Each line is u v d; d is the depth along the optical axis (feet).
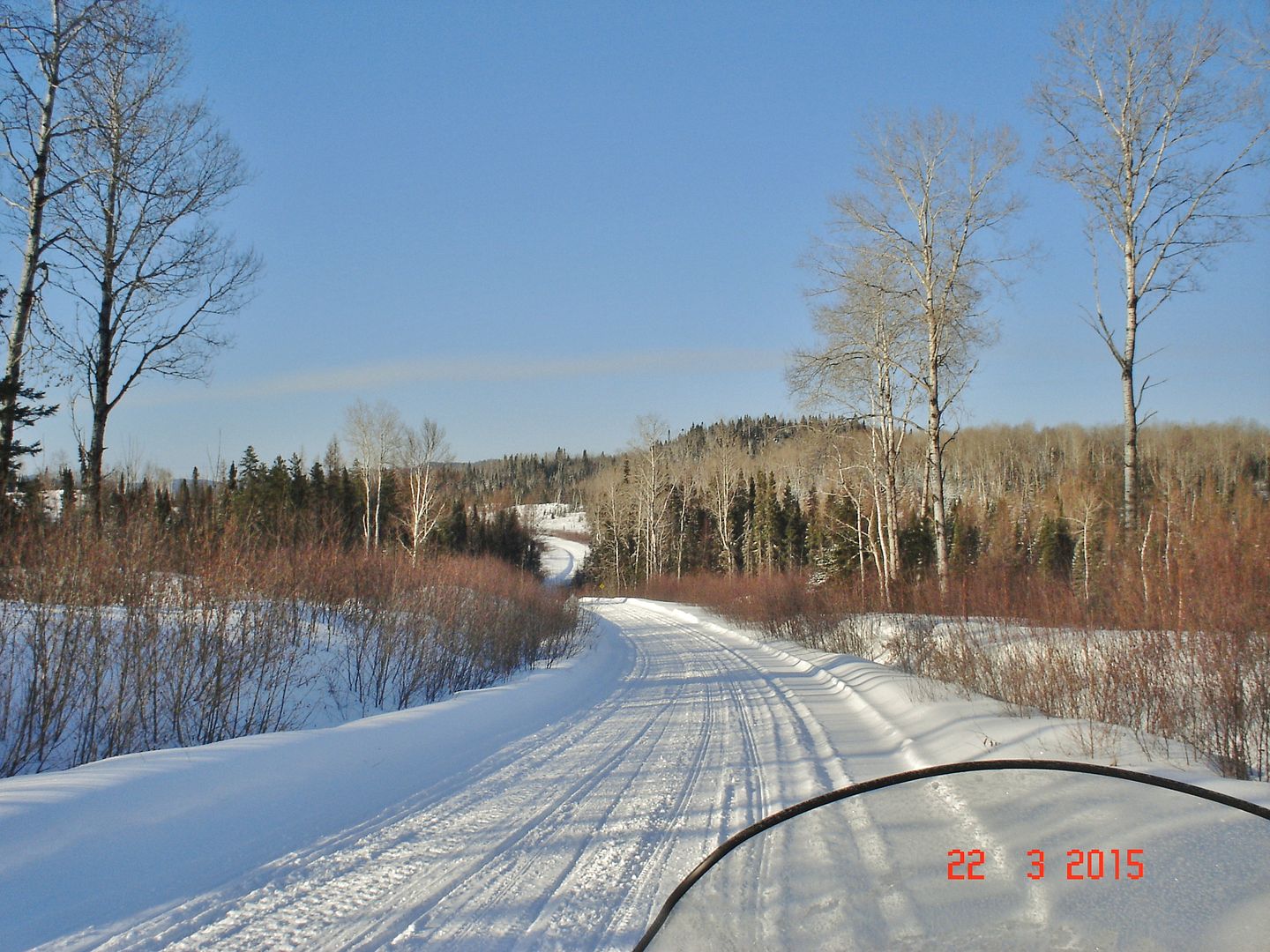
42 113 47.91
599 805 22.39
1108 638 33.12
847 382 81.51
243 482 152.15
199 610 33.32
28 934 13.08
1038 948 7.76
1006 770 11.44
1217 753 23.84
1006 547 124.47
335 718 36.32
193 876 16.08
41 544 31.27
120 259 53.88
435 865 17.26
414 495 162.20
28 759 24.26
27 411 44.62
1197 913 7.98
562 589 127.54
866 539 123.34
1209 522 38.37
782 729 34.91
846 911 8.97
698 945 9.37
